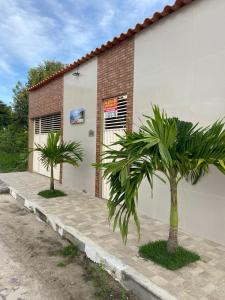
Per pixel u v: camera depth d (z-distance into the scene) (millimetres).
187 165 3305
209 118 4617
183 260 3717
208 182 4641
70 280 3605
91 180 8203
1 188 9078
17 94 23766
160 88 5582
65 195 8016
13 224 5844
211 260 3877
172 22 5289
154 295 3037
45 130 12133
